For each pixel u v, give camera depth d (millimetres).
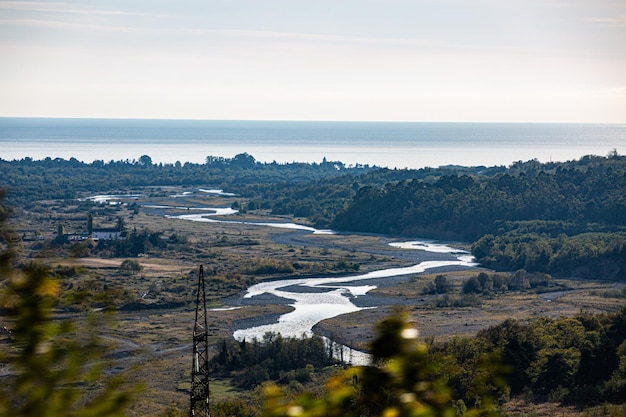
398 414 8570
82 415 8672
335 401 8820
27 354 8602
